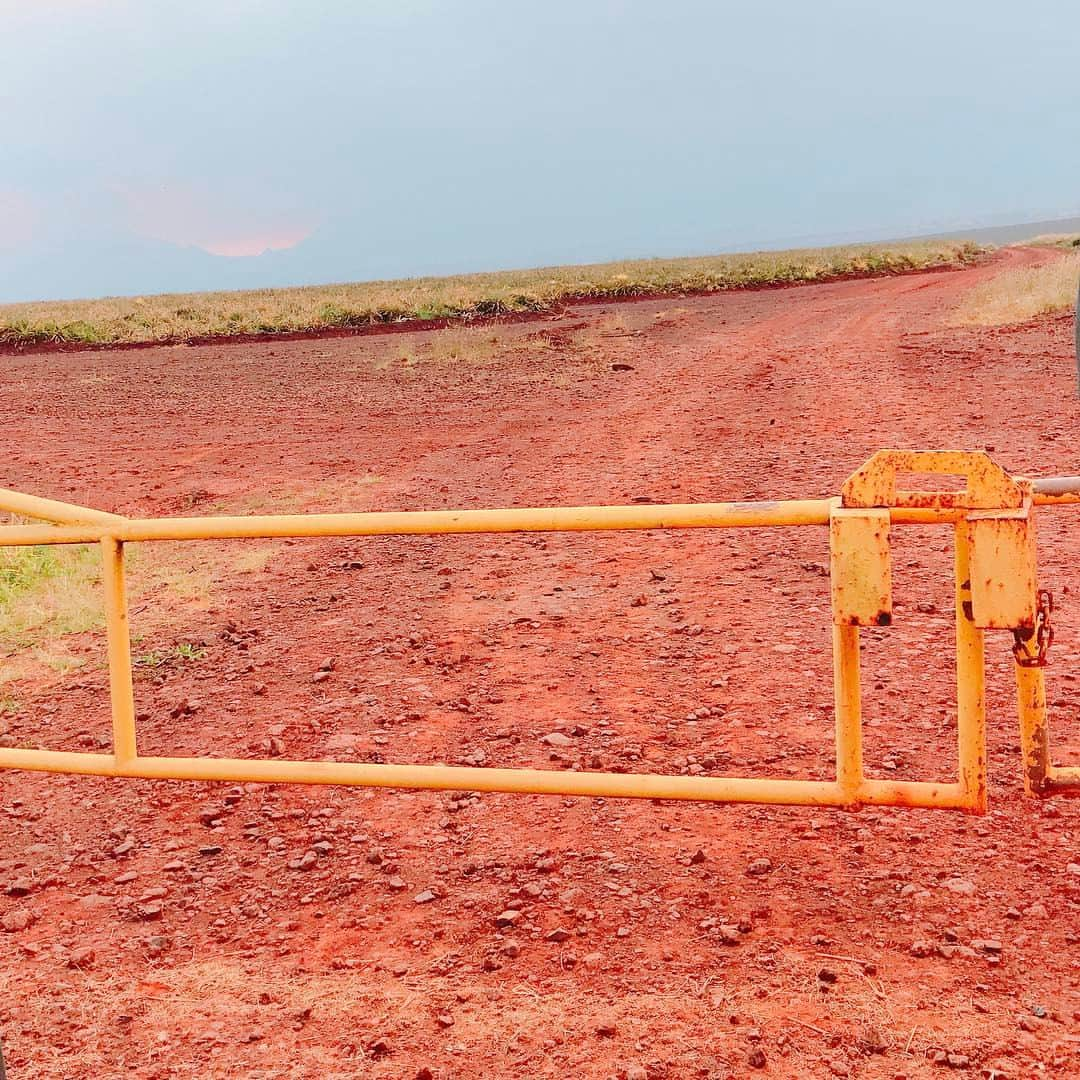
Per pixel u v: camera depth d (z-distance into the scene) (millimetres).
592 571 8297
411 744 5234
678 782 2807
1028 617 2463
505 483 12008
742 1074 2891
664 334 28797
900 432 12672
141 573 9070
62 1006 3389
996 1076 2838
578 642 6633
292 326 33938
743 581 7691
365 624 7340
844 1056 2945
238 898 4020
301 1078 2992
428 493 11766
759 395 17156
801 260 61844
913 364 18703
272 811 4703
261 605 8016
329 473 13711
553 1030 3125
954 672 5703
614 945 3537
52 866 4359
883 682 5621
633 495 10594
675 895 3816
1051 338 20031
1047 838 4035
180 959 3645
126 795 4992
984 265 52094
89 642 7336
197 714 5879
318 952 3633
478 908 3822
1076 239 66062
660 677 5938
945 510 2527
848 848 4074
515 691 5883
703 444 13320
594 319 33625
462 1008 3264
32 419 20328
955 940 3451
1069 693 5285
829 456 11750
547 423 16562
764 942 3498
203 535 2914
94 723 5848
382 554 9367
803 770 4648
